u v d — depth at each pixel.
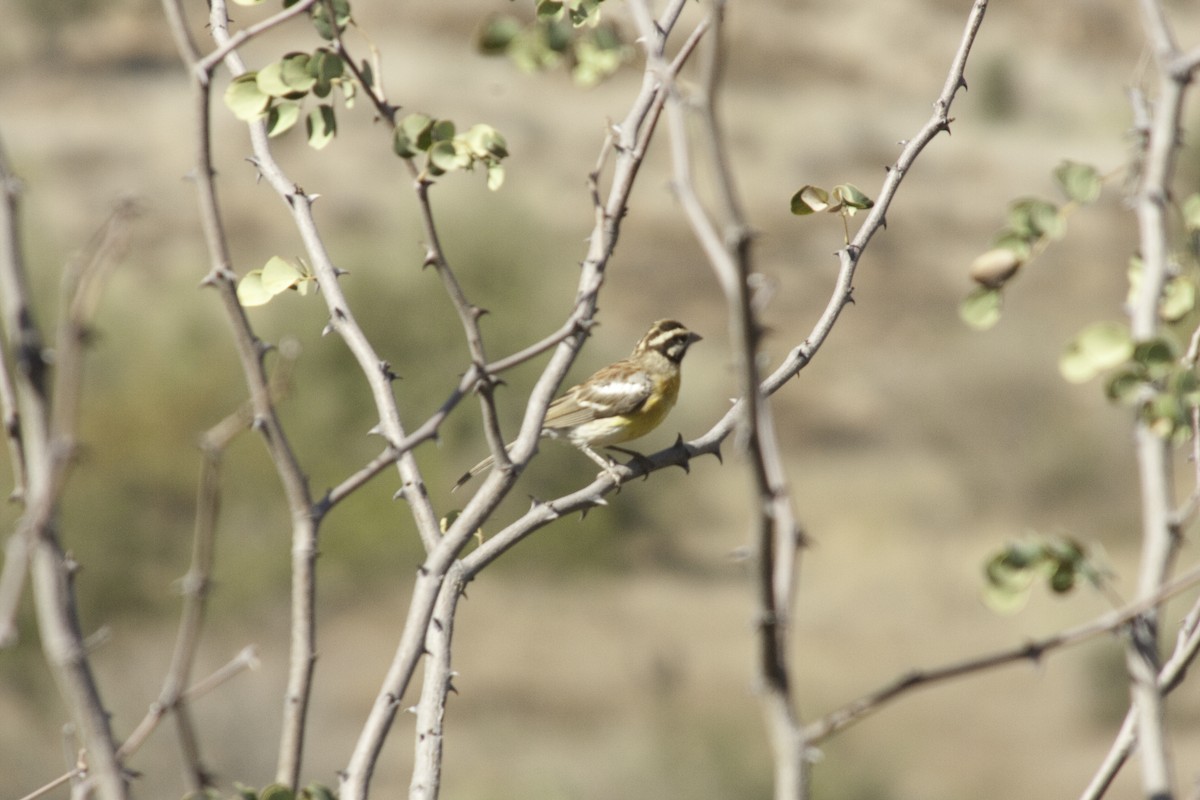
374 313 26.03
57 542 2.68
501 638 23.83
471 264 27.81
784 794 2.37
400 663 3.64
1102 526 32.19
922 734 20.94
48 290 23.05
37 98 49.41
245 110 3.93
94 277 2.60
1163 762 2.55
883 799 18.42
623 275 43.72
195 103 3.26
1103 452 33.56
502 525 26.95
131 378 23.33
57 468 2.57
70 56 53.75
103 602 21.95
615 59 3.79
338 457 24.58
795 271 45.62
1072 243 45.00
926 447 35.12
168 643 20.92
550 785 17.75
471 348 3.60
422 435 3.35
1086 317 39.06
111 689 18.59
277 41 47.09
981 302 3.03
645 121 4.27
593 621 25.08
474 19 61.62
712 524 30.94
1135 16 72.50
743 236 2.38
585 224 43.34
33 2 54.22
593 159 48.94
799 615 26.14
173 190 40.88
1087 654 22.19
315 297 25.62
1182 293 3.30
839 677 22.98
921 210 50.94
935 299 44.66
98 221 37.12
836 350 40.59
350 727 19.62
